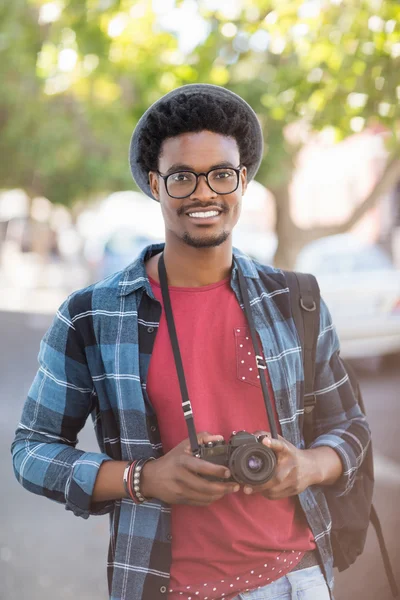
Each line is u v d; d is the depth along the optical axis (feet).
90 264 81.92
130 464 6.82
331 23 22.18
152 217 72.49
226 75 29.96
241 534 6.97
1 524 18.29
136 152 7.68
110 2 28.73
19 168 78.43
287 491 6.77
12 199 152.56
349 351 33.24
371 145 74.49
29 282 99.96
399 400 29.30
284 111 24.72
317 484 7.41
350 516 7.61
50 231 128.77
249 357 7.23
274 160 37.58
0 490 20.74
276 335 7.38
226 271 7.50
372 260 36.55
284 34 23.39
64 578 15.34
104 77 33.55
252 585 6.98
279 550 7.08
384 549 8.27
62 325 7.29
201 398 7.08
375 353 34.53
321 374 7.70
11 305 74.59
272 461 6.48
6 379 37.52
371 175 75.36
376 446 23.41
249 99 34.68
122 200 85.25
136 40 29.45
